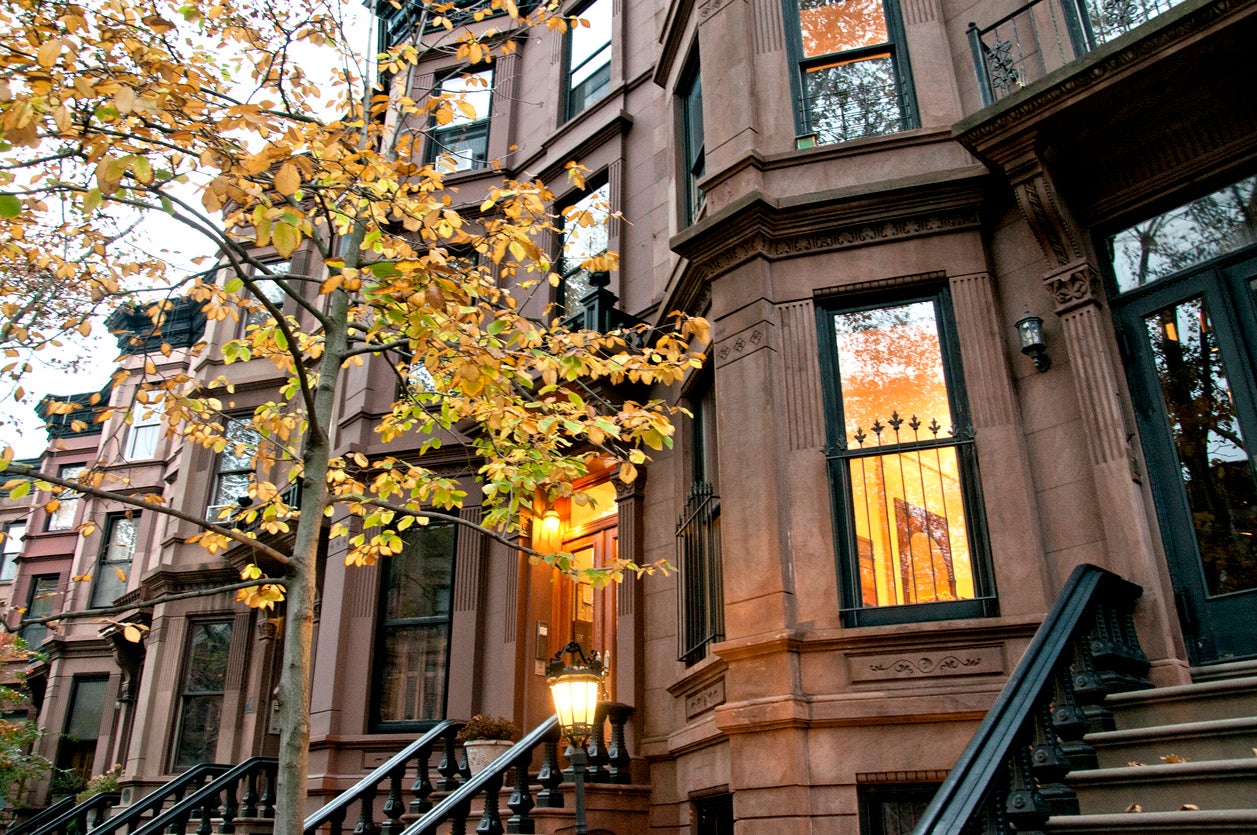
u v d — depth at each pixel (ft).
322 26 23.35
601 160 40.75
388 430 25.43
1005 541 21.43
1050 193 21.93
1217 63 19.98
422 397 24.93
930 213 24.67
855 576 22.47
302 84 22.86
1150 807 14.46
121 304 22.06
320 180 20.75
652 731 29.48
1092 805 15.07
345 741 36.14
